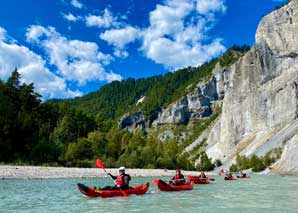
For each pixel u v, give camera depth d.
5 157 66.88
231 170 103.00
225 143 149.75
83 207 19.17
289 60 141.38
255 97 144.00
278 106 132.50
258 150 117.44
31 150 73.06
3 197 23.25
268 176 64.94
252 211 18.09
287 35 144.12
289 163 71.88
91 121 117.75
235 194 27.70
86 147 86.81
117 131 101.81
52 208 18.67
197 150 168.62
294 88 129.75
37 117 93.69
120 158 88.81
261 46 152.00
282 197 25.33
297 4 144.00
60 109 112.06
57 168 58.72
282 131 119.69
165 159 97.00
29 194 25.34
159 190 30.27
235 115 150.50
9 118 73.75
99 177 50.09
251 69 155.12
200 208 19.08
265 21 154.38
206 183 43.47
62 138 94.94
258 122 139.62
